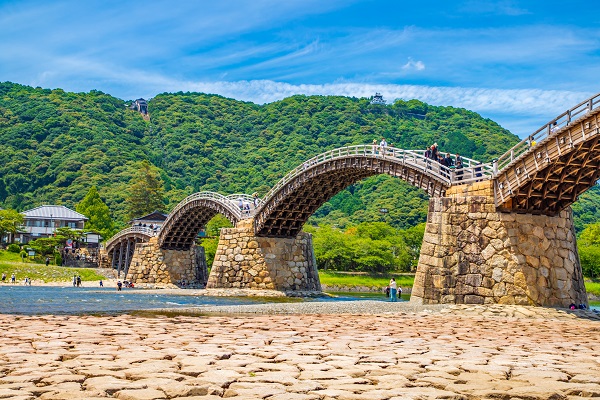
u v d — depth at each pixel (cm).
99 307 4506
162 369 1647
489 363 1891
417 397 1373
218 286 7575
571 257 4500
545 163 3984
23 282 10356
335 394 1393
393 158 5559
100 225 16250
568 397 1428
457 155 5031
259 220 7406
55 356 1838
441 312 4056
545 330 3159
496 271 4253
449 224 4472
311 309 4175
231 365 1752
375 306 4322
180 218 9381
